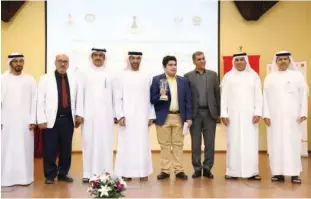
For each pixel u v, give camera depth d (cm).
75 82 481
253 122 490
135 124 482
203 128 504
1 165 452
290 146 476
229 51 755
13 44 746
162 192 425
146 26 748
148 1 748
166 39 748
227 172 500
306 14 759
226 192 426
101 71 486
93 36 746
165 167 498
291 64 490
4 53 744
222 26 754
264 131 756
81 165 602
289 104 478
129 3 747
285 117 477
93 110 478
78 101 478
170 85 491
